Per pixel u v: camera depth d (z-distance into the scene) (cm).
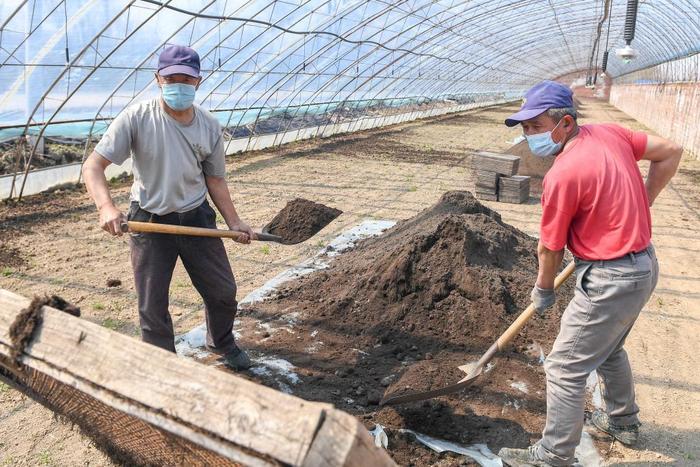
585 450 344
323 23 1404
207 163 377
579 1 2109
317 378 407
